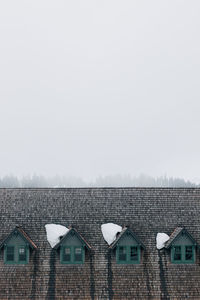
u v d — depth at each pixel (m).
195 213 29.14
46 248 26.92
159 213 29.11
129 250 26.53
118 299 24.78
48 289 25.11
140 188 30.84
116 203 29.78
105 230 27.92
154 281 25.64
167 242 27.09
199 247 26.59
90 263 26.36
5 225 28.03
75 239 26.61
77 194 30.42
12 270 25.92
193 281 25.73
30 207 29.34
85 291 25.08
